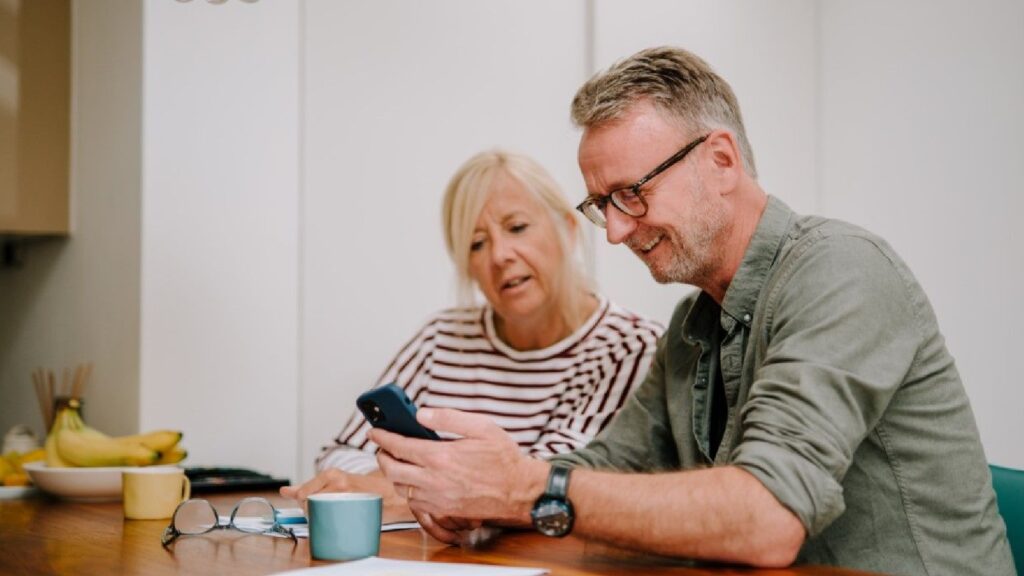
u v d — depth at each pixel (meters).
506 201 2.31
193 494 2.06
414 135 2.84
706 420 1.56
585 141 1.48
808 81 3.10
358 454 2.36
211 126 2.62
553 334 2.36
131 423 2.53
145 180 2.51
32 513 1.80
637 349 2.27
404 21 2.84
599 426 2.22
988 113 2.79
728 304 1.47
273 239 2.70
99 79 2.77
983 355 2.78
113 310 2.64
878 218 2.98
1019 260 2.72
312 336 2.74
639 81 1.45
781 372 1.25
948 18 2.87
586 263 2.43
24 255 3.15
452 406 2.38
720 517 1.14
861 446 1.36
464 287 2.44
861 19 3.04
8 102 2.80
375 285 2.80
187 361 2.57
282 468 2.70
